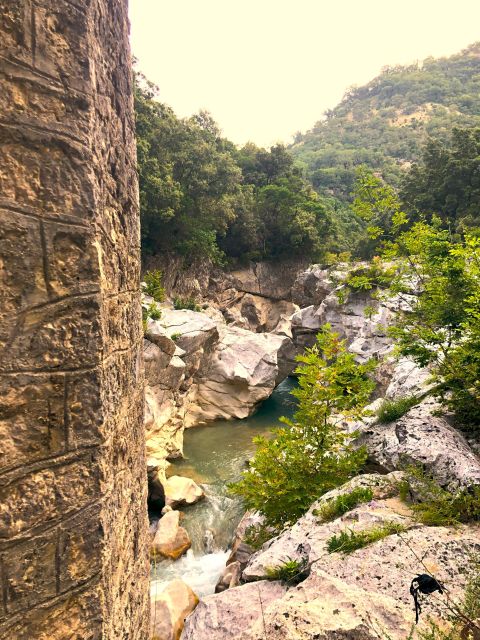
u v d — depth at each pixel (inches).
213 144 1694.1
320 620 139.0
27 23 64.7
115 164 94.6
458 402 301.1
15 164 64.8
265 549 267.7
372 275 406.6
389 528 216.2
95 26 78.8
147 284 1116.5
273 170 2122.3
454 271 312.2
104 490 79.5
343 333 1048.8
